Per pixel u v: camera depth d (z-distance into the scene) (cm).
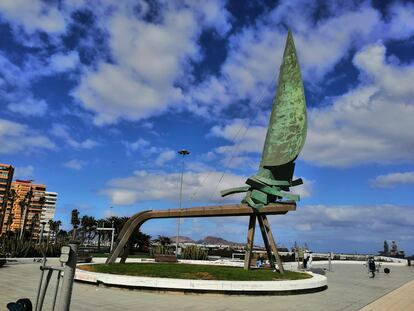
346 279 2933
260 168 2575
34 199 14000
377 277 3203
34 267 3100
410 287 2416
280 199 2491
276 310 1432
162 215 2620
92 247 10119
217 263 3812
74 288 1855
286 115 2536
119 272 2073
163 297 1661
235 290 1773
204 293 1762
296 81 2559
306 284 1988
